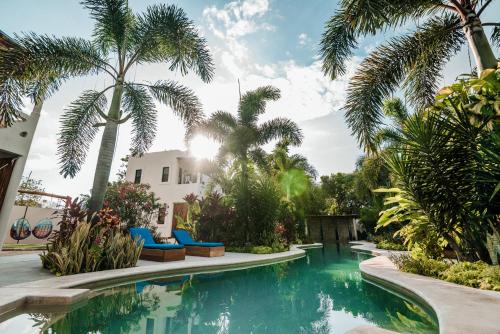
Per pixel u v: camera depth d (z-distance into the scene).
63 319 2.85
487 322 2.42
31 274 4.43
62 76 6.82
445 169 4.57
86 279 4.10
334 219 25.86
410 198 5.37
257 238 11.95
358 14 4.53
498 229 4.27
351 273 6.55
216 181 13.89
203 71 7.61
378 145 5.97
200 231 12.15
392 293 4.51
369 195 21.41
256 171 13.94
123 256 5.53
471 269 4.41
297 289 4.82
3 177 6.86
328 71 5.80
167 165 16.33
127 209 10.12
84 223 5.20
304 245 16.81
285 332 2.75
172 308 3.48
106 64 7.14
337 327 2.90
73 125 7.25
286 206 17.44
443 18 6.03
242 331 2.76
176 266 5.92
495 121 4.15
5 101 5.23
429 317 3.24
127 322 2.90
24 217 10.66
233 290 4.67
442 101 4.92
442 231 4.91
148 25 7.11
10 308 2.85
